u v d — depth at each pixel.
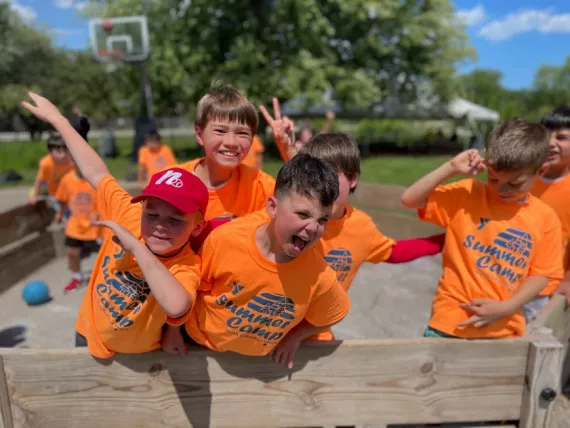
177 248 1.62
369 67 21.28
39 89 30.53
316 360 1.81
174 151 22.72
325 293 1.70
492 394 1.90
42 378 1.76
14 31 33.25
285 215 1.46
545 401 1.88
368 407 1.86
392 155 23.09
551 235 2.07
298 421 1.84
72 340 3.77
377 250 2.23
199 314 1.76
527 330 2.12
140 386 1.79
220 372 1.79
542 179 2.98
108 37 15.70
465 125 26.39
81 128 3.01
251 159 8.00
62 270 5.49
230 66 17.22
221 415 1.81
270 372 1.80
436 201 2.21
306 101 17.62
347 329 3.94
